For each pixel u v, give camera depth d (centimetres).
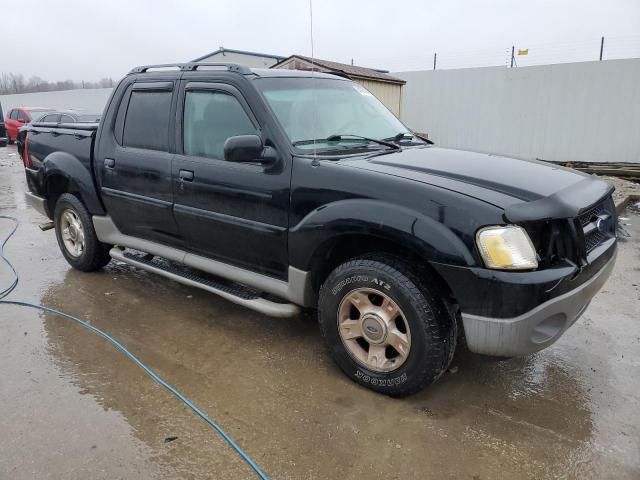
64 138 462
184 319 388
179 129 367
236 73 339
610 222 308
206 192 345
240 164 327
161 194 378
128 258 425
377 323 279
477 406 280
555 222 250
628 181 976
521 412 275
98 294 437
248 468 234
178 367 319
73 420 266
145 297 431
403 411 275
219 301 423
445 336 264
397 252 282
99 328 372
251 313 400
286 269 321
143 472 231
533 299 240
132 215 412
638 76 1155
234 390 294
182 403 282
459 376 311
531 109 1296
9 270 498
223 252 355
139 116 399
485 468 233
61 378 305
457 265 246
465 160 312
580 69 1212
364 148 335
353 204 274
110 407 278
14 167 1325
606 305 412
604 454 242
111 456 240
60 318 388
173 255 392
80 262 479
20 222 703
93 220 449
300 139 317
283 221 308
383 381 283
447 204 250
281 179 306
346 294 289
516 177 279
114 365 321
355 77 1227
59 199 484
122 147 408
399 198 262
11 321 382
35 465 234
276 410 276
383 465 235
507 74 1306
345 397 288
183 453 243
